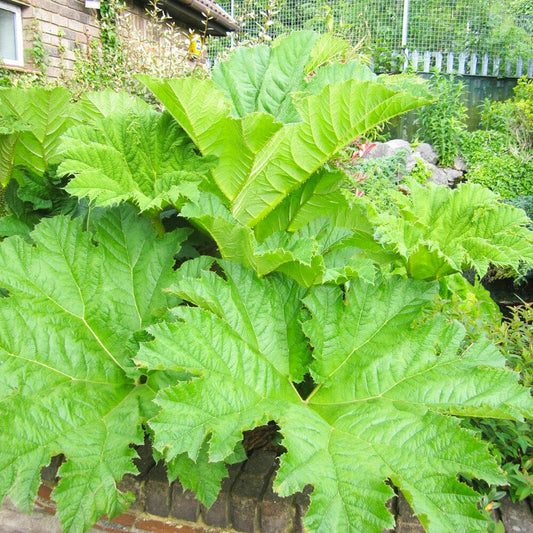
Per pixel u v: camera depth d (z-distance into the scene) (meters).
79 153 1.41
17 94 1.67
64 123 1.80
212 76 1.59
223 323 1.33
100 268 1.49
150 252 1.54
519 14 8.13
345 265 1.43
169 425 1.10
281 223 1.73
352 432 1.21
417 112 7.12
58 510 1.09
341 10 7.70
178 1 5.32
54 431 1.20
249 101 1.60
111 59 4.11
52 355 1.34
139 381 1.44
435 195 1.86
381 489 1.03
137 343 1.42
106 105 1.80
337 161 2.46
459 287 1.93
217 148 1.48
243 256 1.45
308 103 1.34
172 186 1.44
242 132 1.37
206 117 1.37
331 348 1.40
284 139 1.44
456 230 1.80
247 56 1.62
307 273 1.40
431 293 1.41
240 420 1.17
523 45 7.78
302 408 1.27
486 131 6.85
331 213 1.69
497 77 7.80
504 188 5.76
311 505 1.01
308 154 1.48
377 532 0.98
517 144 6.70
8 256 1.38
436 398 1.25
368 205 1.56
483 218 1.76
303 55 1.62
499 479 1.05
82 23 4.89
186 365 1.21
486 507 1.29
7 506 1.72
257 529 1.40
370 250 1.75
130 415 1.28
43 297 1.39
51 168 1.74
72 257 1.46
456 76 7.80
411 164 5.89
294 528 1.38
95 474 1.15
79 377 1.35
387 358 1.35
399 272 1.81
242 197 1.63
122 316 1.47
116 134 1.51
